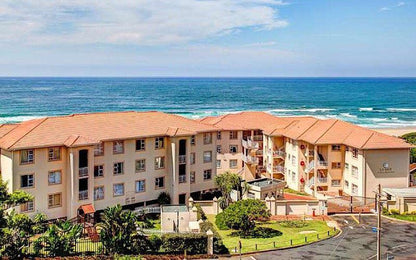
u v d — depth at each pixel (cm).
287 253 4772
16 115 16125
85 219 5553
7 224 4222
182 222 5438
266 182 7094
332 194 7250
